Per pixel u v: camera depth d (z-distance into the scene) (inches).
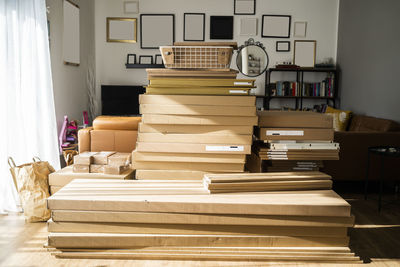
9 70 132.1
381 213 142.2
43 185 127.0
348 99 255.8
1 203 132.8
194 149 109.3
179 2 281.7
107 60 285.7
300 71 283.6
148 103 108.0
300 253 96.4
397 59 189.3
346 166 169.6
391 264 97.7
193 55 105.3
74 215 96.9
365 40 228.8
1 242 108.2
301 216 95.8
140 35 283.6
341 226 97.0
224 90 107.6
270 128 110.5
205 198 97.7
